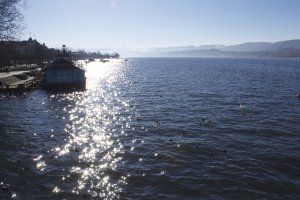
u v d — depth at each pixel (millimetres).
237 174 23109
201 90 70750
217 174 23094
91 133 34344
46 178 22344
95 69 174500
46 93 67688
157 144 30000
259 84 84062
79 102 56469
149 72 141625
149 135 33281
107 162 25422
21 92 64562
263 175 23000
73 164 24984
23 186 21094
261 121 39281
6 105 52719
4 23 61938
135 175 22859
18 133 34375
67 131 35250
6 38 63344
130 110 47562
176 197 19781
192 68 177625
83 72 71562
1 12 60906
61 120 41125
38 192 20297
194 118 40969
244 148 28875
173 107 49188
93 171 23609
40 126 37688
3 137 32688
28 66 126562
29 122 39875
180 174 23078
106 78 110938
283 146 29516
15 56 117250
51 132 34812
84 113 45938
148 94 65125
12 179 22141
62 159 26094
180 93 65688
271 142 30750
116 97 62125
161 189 20812
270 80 96812
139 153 27516
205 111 45719
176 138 31906
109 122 39688
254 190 20750
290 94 64125
